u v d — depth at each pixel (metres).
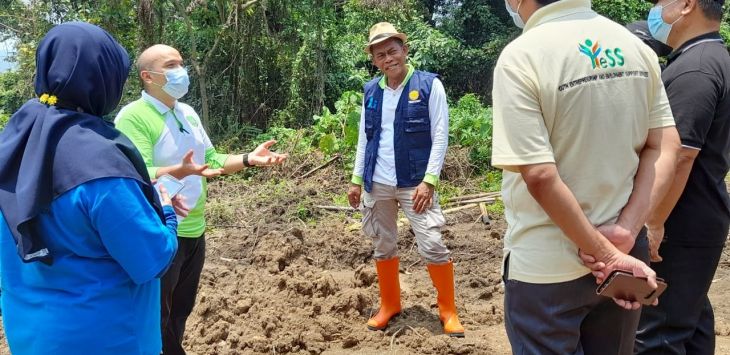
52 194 2.07
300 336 4.36
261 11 13.09
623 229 2.14
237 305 4.61
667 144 2.27
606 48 2.13
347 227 7.26
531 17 2.26
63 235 2.12
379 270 4.58
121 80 2.34
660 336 2.87
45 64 2.19
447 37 17.48
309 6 13.44
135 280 2.17
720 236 2.81
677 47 2.83
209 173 2.94
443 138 4.21
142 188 2.23
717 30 2.75
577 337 2.25
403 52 4.25
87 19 12.78
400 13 15.09
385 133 4.35
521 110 2.09
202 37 13.36
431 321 4.69
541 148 2.07
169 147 3.30
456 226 7.39
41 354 2.17
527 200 2.26
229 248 6.67
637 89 2.17
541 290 2.22
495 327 4.72
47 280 2.17
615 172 2.16
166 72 3.24
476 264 6.14
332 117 10.55
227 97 13.75
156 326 2.44
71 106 2.19
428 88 4.21
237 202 8.38
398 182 4.31
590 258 2.12
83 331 2.15
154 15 12.43
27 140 2.15
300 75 13.51
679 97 2.61
